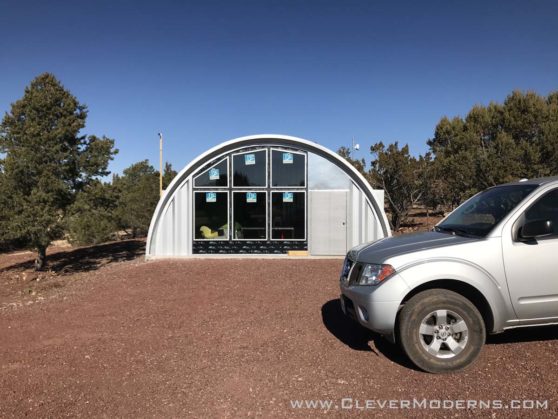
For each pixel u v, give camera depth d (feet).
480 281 14.10
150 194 86.38
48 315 23.38
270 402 12.39
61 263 59.31
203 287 29.27
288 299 24.88
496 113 75.41
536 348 15.61
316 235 45.88
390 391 12.85
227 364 15.29
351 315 16.14
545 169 61.62
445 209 90.07
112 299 26.76
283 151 45.96
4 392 13.60
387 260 14.62
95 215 53.36
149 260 44.68
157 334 19.13
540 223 13.91
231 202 46.03
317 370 14.55
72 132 52.85
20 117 53.42
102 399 12.91
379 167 72.13
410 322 14.07
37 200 47.75
